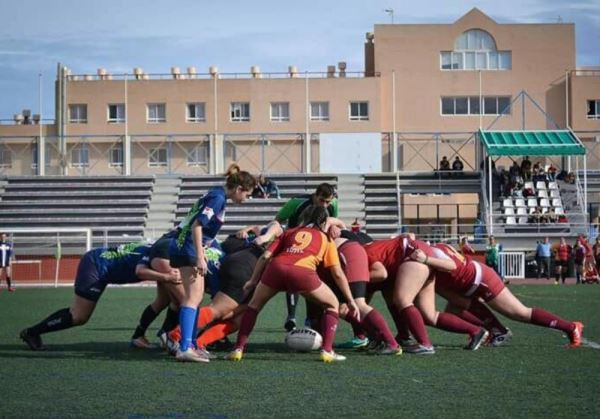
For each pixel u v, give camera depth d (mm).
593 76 63812
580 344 12992
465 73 64062
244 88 63688
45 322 12617
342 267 12039
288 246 11312
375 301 24234
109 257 12523
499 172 47844
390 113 63844
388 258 12188
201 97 63812
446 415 7926
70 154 62688
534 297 25922
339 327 16312
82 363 11273
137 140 62656
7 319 18688
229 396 8875
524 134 44750
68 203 46125
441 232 46125
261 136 52656
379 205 46688
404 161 61812
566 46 64250
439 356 11773
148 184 47594
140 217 45375
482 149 46594
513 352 12195
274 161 60500
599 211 55062
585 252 36250
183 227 11320
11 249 33500
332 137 52500
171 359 11625
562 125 64188
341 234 12477
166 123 63938
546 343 13273
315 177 48312
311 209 11445
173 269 11914
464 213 61125
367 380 9797
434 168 56375
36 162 61438
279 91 63562
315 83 63625
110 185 47438
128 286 34969
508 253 38375
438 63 64125
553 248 39188
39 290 32250
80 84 63969
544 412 8031
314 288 11188
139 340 13047
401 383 9594
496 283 12516
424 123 63875
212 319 11961
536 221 43781
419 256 11977
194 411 8156
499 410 8133
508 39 64250
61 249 39312
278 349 12789
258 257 12180
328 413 8031
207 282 12391
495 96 64188
